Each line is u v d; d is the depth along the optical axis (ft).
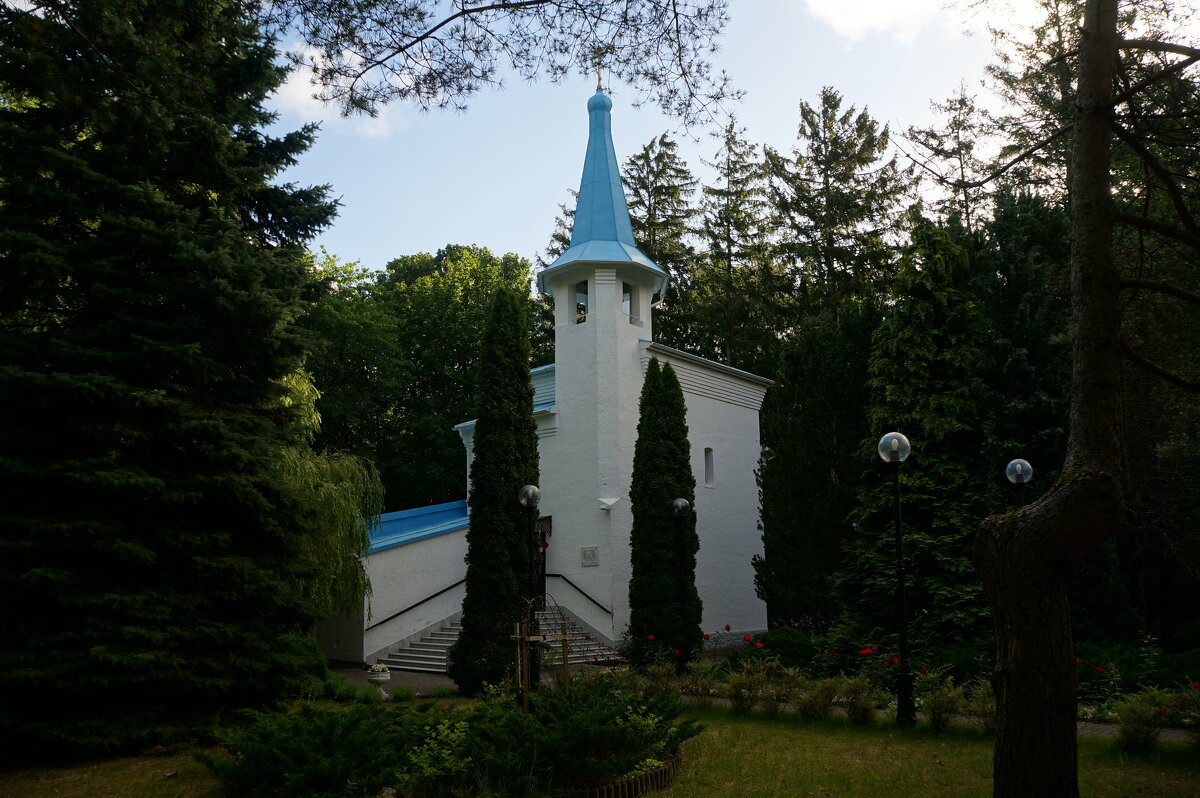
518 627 38.34
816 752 33.73
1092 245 23.66
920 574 54.90
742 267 125.49
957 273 62.03
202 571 37.45
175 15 33.63
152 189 37.76
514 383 57.77
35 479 34.91
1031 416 54.95
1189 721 33.32
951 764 31.07
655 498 62.18
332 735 27.89
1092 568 53.31
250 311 39.91
